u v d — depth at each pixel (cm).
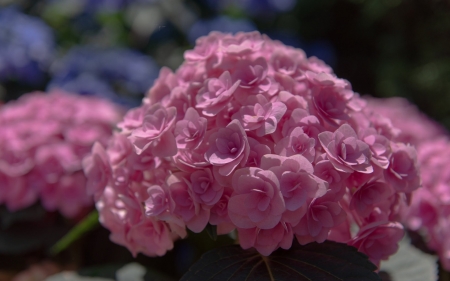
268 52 42
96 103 61
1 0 104
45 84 87
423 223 50
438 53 139
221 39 42
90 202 55
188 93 40
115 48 91
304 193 35
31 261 58
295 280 37
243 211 36
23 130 55
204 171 37
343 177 37
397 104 85
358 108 40
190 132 38
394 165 39
